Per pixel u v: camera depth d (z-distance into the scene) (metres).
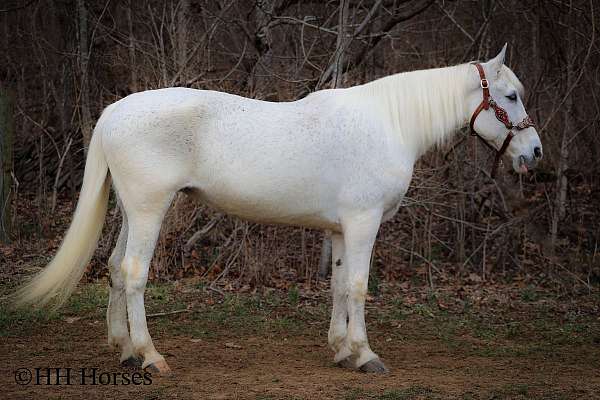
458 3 10.09
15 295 6.32
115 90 9.23
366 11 10.02
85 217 4.69
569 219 9.17
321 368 5.04
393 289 7.72
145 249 4.63
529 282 8.19
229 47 10.39
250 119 4.75
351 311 4.91
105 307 6.62
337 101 4.94
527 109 8.79
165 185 4.60
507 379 4.89
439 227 9.34
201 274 7.90
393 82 5.08
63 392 4.29
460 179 8.35
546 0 9.30
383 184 4.88
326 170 4.82
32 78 12.21
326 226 5.02
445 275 8.23
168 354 5.33
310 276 7.82
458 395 4.39
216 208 4.94
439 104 5.09
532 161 5.20
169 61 8.26
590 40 8.43
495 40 9.47
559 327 6.55
